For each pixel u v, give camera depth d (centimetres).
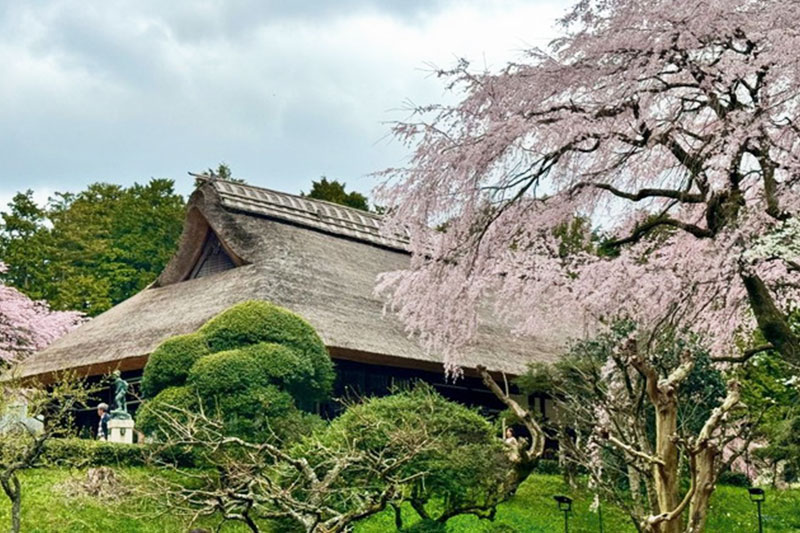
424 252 1605
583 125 1416
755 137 1364
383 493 1212
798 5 1309
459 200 1498
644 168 1574
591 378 1488
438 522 1403
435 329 1678
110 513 1697
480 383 2858
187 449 1270
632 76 1380
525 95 1428
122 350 2577
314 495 1206
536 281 1739
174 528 1678
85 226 5066
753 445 2283
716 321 1686
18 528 1453
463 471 1445
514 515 1748
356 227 3194
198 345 2127
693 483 995
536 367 2166
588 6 1402
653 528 1008
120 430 2258
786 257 1347
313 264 2775
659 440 1038
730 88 1380
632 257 1702
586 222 1662
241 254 2797
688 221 1623
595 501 1711
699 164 1398
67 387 1905
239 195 2992
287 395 2027
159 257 5069
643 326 1664
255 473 1259
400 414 1523
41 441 1561
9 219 4650
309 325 2217
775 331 1326
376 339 2505
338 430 1529
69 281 4531
